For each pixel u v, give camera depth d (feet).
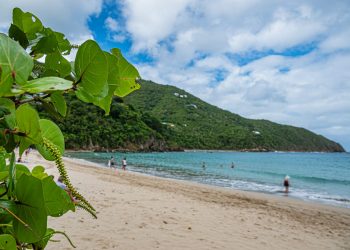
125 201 41.96
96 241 23.13
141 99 647.97
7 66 2.46
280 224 39.55
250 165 226.38
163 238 26.55
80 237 23.56
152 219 32.63
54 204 3.39
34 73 3.93
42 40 3.99
